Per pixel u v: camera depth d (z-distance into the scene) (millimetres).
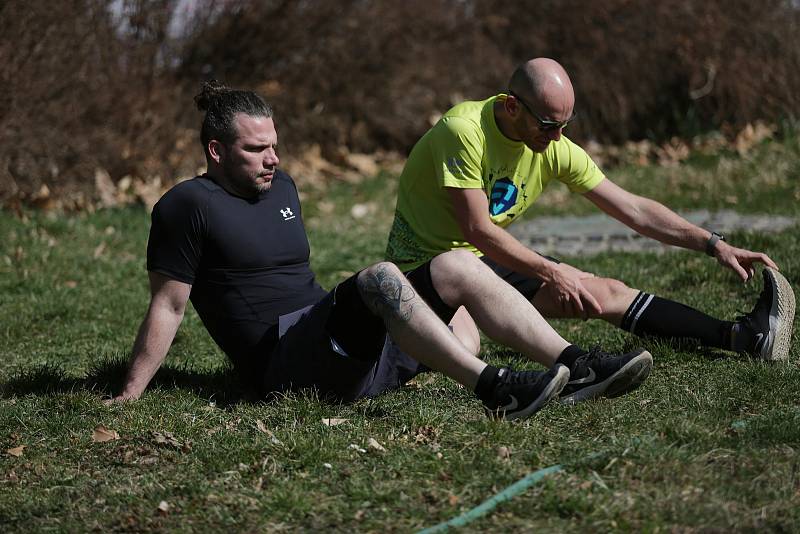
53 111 30578
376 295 11547
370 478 10242
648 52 39844
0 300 20953
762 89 39281
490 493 9797
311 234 28406
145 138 33438
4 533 9812
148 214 30547
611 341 15578
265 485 10367
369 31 38406
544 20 40156
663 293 18781
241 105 12953
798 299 17078
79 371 15852
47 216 28938
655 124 40469
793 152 35562
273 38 36094
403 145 40656
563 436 11148
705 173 33625
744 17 39281
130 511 9984
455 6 39969
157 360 13430
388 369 12883
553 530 9016
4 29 28984
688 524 8961
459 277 12008
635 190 32250
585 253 24203
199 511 9805
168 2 33500
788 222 26469
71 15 30375
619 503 9328
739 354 14070
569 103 12836
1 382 14945
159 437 11812
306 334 12422
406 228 14078
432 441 11266
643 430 11156
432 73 39781
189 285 13172
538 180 14039
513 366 14805
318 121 38469
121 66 32812
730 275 19375
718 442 10547
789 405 12016
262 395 13367
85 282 22828
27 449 11984
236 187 13141
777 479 9617
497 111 13328
